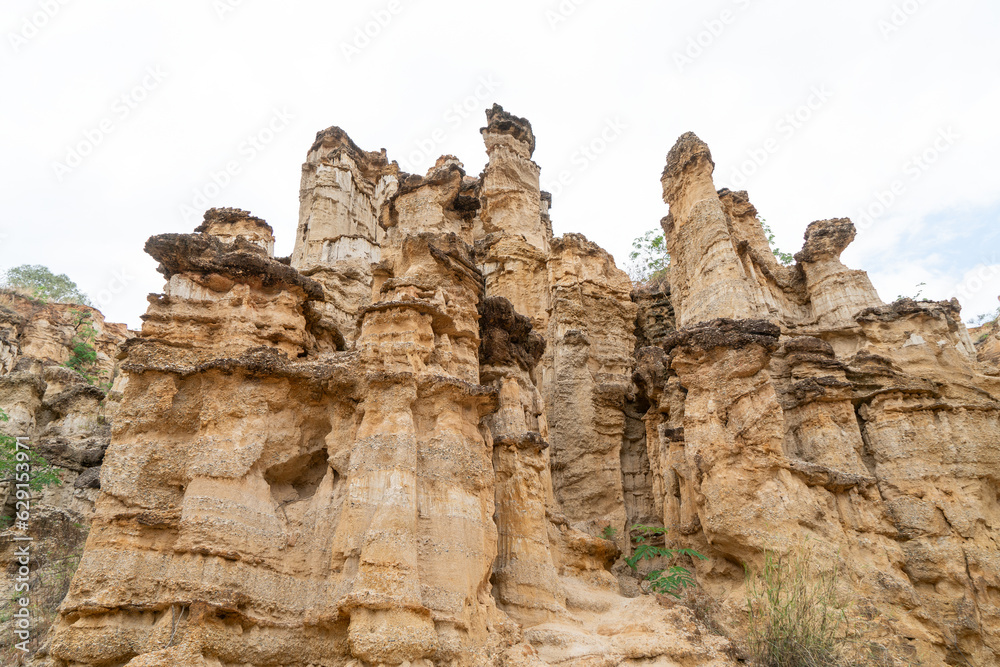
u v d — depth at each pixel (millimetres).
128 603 12094
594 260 31375
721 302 24688
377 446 13742
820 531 18188
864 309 25844
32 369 32969
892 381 23469
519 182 35812
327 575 13250
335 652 12500
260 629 12453
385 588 12141
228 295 15414
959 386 23359
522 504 17312
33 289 57750
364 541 12742
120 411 13875
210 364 14164
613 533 23906
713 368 20516
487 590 14789
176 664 11195
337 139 34000
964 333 26859
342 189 32406
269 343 15234
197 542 12570
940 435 22172
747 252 28062
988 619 18844
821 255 29234
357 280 30109
